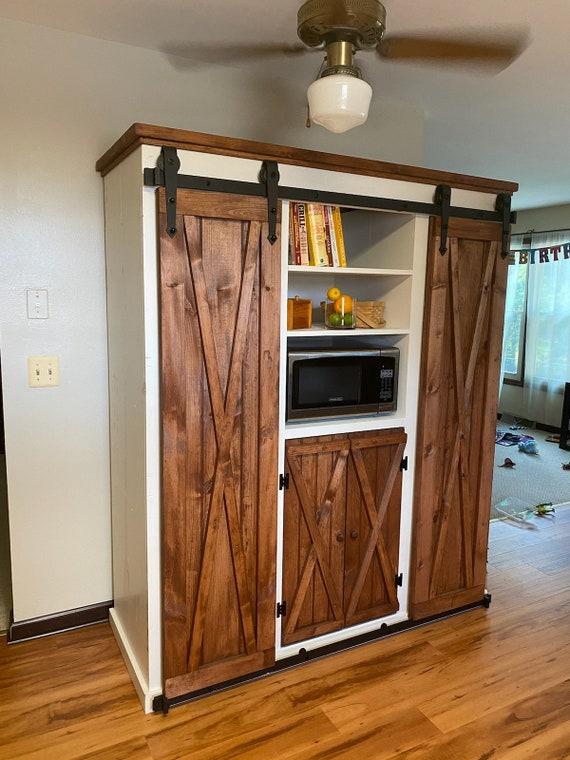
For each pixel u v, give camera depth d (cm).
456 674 215
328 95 158
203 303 178
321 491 216
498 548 326
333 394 217
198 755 175
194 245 175
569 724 191
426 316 227
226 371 187
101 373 231
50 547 232
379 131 274
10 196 208
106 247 220
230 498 193
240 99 241
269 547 204
